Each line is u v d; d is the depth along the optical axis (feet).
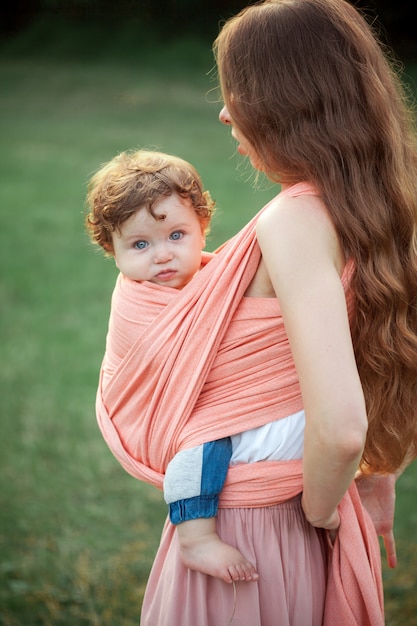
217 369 5.70
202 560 5.68
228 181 34.32
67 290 24.16
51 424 16.29
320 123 5.35
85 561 11.86
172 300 5.80
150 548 12.23
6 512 13.16
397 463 6.04
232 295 5.59
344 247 5.37
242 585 5.77
